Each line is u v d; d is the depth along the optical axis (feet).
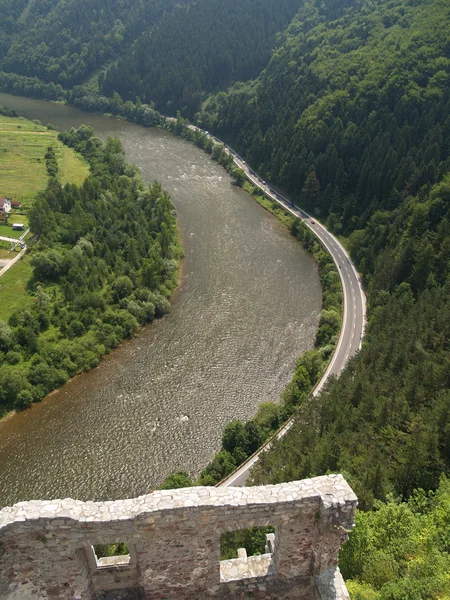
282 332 297.74
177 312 313.53
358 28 569.64
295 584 85.81
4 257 331.36
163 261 344.08
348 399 193.98
